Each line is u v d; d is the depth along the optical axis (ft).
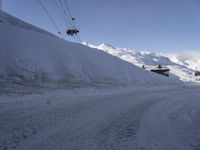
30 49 59.31
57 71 60.08
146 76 122.21
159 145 17.56
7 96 35.68
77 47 86.43
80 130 20.68
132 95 56.44
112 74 85.97
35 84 48.21
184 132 21.63
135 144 17.47
